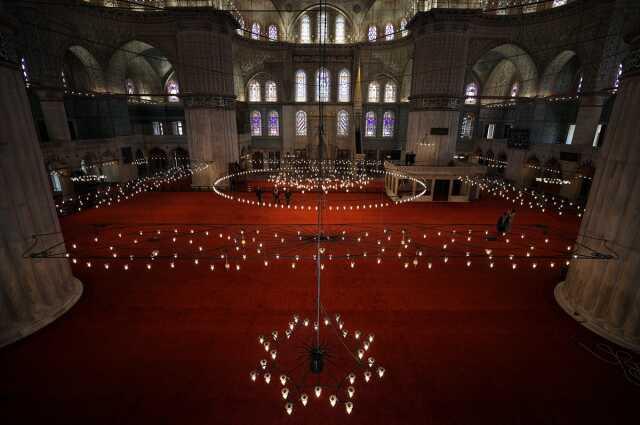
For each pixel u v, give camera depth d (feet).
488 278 38.19
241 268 39.88
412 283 37.04
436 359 25.45
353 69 109.81
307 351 26.07
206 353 25.86
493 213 64.85
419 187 78.23
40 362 24.71
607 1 64.08
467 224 55.62
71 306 31.81
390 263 41.34
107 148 84.28
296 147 117.08
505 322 30.22
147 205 70.13
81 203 64.44
